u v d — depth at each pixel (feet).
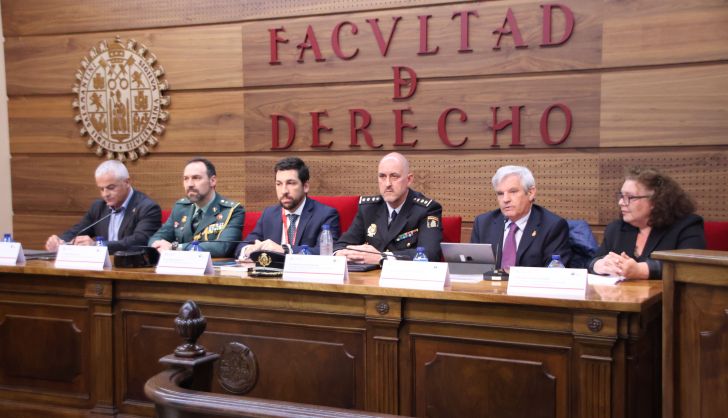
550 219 10.63
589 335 7.57
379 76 14.55
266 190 15.67
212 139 16.03
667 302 6.51
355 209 12.92
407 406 8.70
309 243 12.18
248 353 9.57
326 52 14.93
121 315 10.39
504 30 13.53
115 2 16.60
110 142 16.85
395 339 8.68
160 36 16.29
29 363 11.03
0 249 11.25
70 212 17.43
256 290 9.49
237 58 15.69
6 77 17.57
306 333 9.29
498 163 13.82
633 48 12.73
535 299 7.75
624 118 12.88
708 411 6.23
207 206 13.16
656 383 8.53
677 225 9.64
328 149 15.07
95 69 16.87
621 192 9.87
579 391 7.73
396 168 11.51
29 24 17.38
